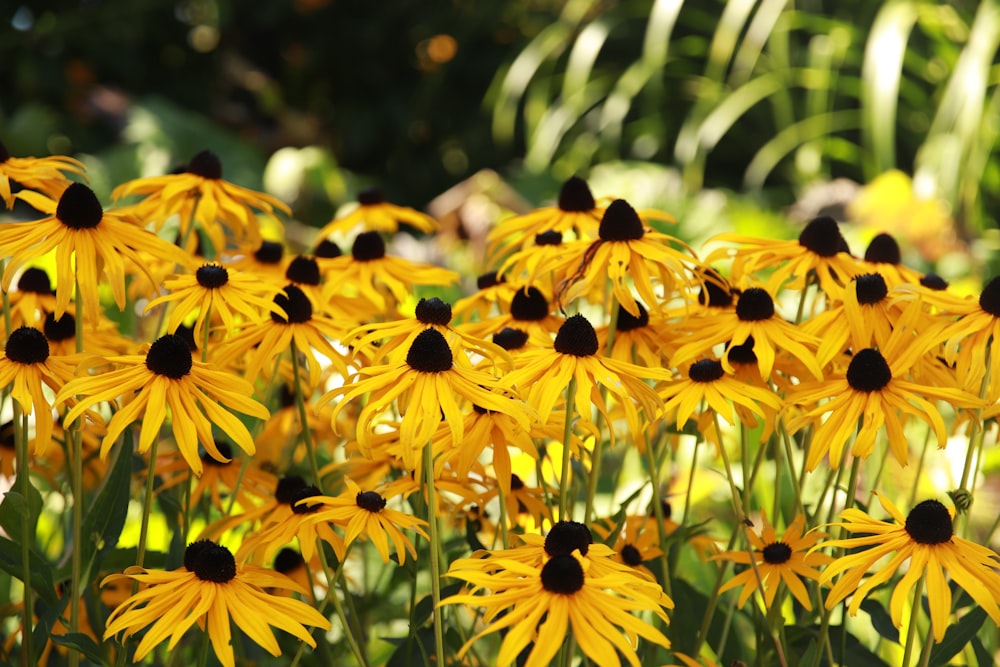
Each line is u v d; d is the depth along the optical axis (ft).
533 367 4.94
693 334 5.14
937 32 13.38
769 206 14.28
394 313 5.61
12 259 5.03
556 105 16.56
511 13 17.78
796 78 15.16
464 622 5.79
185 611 4.81
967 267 10.93
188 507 5.15
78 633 4.90
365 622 5.59
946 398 4.96
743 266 5.26
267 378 5.18
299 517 5.01
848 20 15.88
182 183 5.43
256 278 5.16
